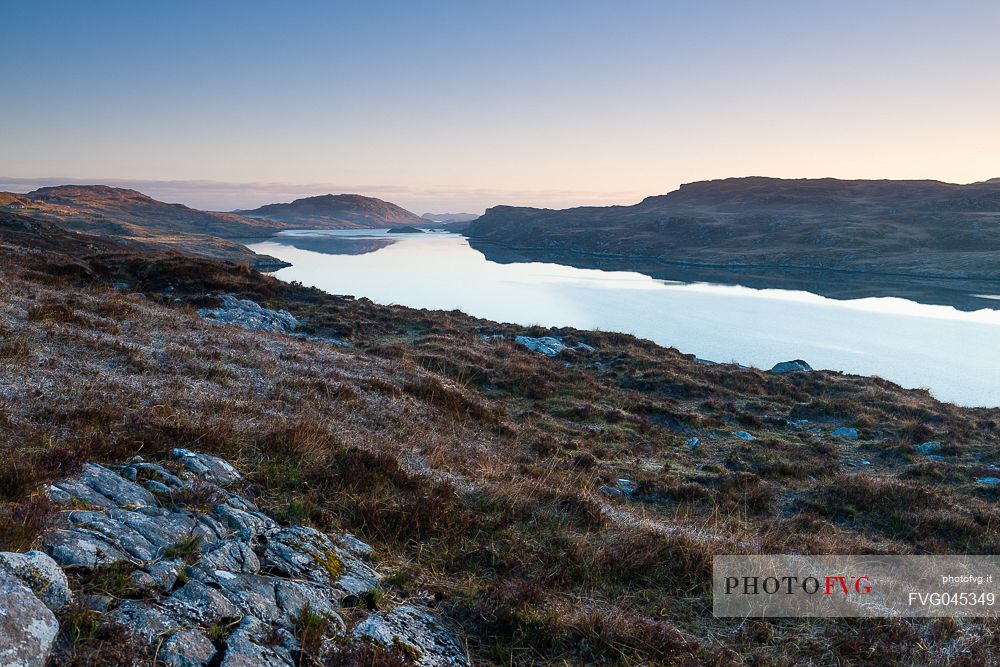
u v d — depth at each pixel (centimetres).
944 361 5550
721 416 2423
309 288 4091
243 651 421
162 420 920
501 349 3120
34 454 669
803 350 5966
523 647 564
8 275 2334
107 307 1916
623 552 777
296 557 599
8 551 411
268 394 1347
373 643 498
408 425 1413
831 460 1922
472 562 725
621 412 2238
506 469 1245
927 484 1638
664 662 552
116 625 388
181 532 567
